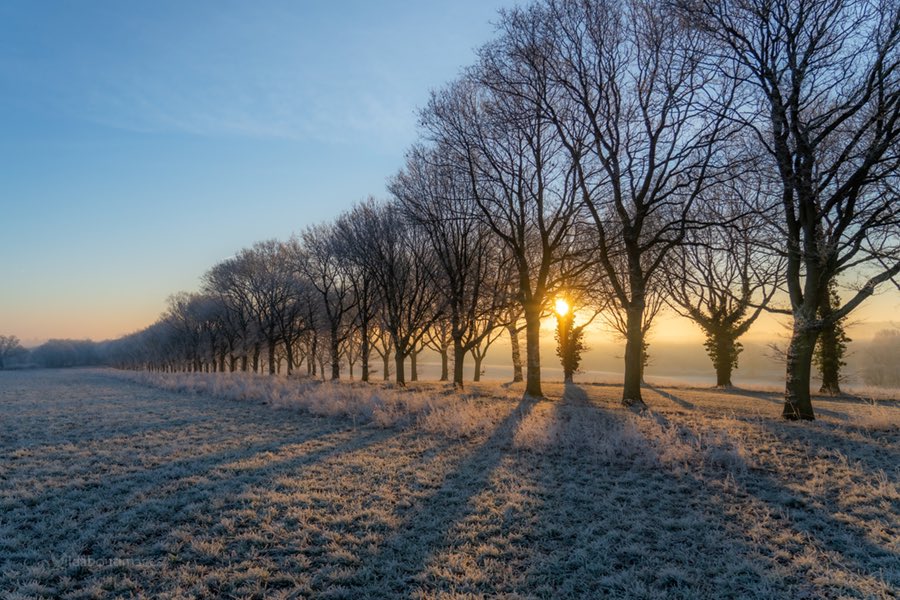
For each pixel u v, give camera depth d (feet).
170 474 29.55
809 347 44.70
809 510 22.98
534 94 59.00
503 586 16.53
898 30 38.14
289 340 152.66
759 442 34.76
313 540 20.02
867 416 40.27
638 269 55.93
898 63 38.86
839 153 49.39
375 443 38.22
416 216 81.87
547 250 68.23
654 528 21.11
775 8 42.45
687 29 47.32
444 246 94.53
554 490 26.03
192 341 252.21
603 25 53.52
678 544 19.52
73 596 15.76
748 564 17.66
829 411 52.24
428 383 109.29
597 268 84.69
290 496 25.07
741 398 70.49
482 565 18.06
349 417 51.03
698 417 46.06
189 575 17.08
